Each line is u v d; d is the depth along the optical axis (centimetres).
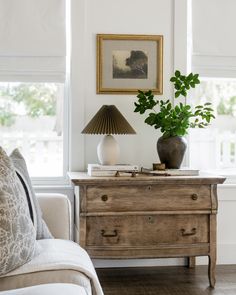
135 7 341
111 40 338
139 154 343
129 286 295
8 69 332
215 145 365
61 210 234
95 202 278
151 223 284
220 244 350
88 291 166
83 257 195
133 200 281
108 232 280
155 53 342
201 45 346
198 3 346
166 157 311
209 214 289
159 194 283
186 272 327
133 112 341
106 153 304
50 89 349
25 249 174
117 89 338
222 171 365
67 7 340
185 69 345
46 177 344
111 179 274
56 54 333
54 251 190
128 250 282
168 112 311
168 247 286
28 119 348
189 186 286
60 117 350
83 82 336
